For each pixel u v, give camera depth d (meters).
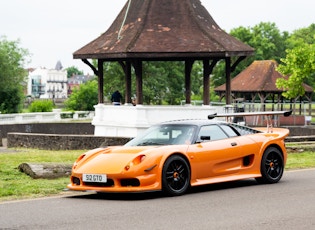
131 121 29.44
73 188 11.05
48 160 17.16
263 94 57.47
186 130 11.75
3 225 8.41
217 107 30.59
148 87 69.06
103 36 32.12
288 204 9.80
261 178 12.59
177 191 10.96
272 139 12.72
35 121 49.31
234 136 12.28
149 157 10.69
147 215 9.01
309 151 20.31
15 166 15.12
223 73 93.75
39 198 10.97
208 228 7.96
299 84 53.72
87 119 57.78
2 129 39.59
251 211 9.19
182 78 71.69
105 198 10.91
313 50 52.62
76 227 8.19
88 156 11.45
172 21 30.72
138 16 31.11
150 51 28.91
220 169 11.80
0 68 62.38
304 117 51.00
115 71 71.31
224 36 31.16
